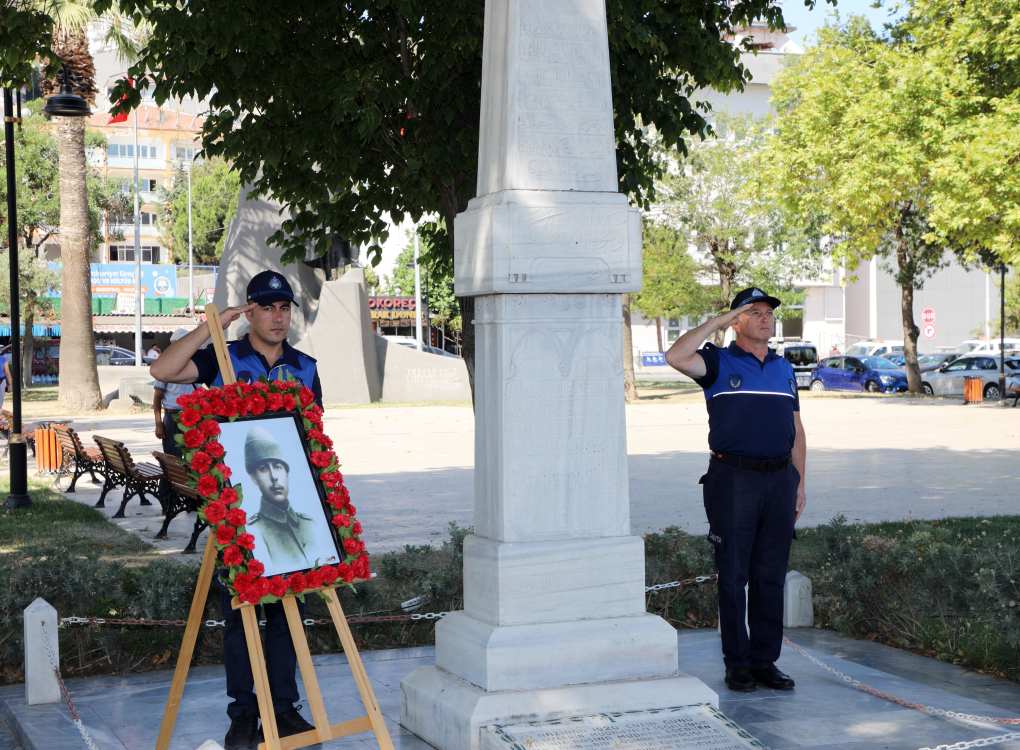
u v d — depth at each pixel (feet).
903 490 45.34
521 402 15.51
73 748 15.25
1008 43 68.33
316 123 24.68
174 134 265.34
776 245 136.98
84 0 74.79
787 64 119.96
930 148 73.46
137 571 23.13
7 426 60.70
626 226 15.94
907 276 119.03
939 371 119.24
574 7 15.99
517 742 13.76
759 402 17.83
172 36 22.54
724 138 135.03
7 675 19.72
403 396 112.98
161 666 20.21
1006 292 190.70
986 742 14.56
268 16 22.86
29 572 20.88
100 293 216.74
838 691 17.79
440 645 16.14
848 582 22.25
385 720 16.42
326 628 21.65
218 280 108.17
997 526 34.73
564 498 15.70
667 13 25.43
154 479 36.68
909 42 85.51
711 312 142.92
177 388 34.71
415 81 23.61
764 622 18.08
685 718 14.78
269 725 13.62
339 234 28.22
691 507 40.52
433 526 36.60
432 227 30.14
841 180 81.10
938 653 20.53
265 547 13.87
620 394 16.08
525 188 15.60
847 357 131.34
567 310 15.79
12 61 27.14
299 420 14.74
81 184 94.17
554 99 15.83
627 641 15.47
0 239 144.77
